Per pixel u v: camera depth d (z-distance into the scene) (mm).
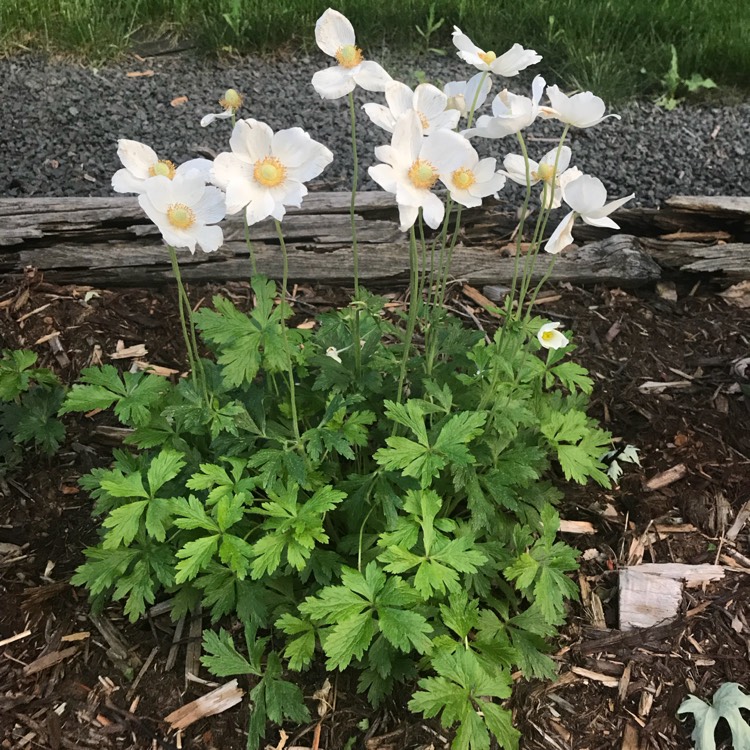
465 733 414
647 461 651
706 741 475
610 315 806
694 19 1341
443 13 1324
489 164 435
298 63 1270
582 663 517
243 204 396
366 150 1041
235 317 482
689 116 1189
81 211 778
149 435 507
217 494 456
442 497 525
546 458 596
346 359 525
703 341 779
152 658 506
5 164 958
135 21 1324
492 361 506
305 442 493
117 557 480
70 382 694
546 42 1282
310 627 456
